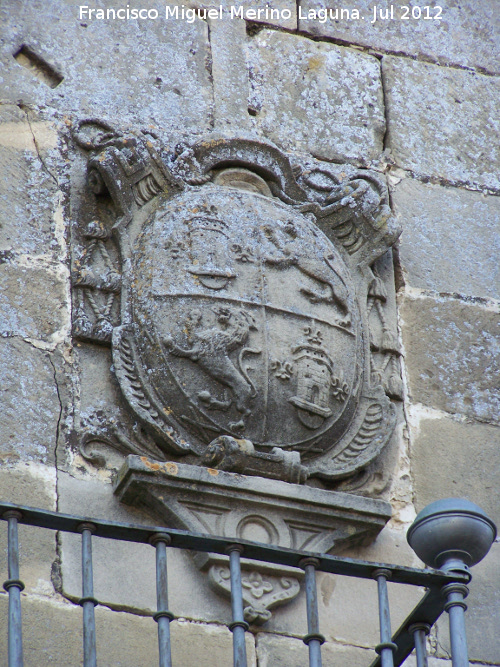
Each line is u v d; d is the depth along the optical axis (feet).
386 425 44.75
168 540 34.04
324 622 41.11
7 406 41.50
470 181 53.06
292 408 43.01
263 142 47.98
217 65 51.37
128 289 43.88
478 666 42.16
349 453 43.98
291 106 51.83
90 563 33.30
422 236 50.85
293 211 47.14
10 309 43.14
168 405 42.16
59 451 41.37
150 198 45.85
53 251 44.68
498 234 52.19
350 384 44.32
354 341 45.21
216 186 46.78
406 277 49.52
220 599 40.29
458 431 46.70
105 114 48.44
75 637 38.29
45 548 39.47
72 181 46.24
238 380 42.47
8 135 46.44
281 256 45.21
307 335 44.16
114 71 49.55
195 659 39.01
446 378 47.75
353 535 42.24
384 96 53.83
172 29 51.39
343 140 51.85
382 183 49.73
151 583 39.96
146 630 39.09
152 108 49.29
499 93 55.98
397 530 43.91
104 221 45.75
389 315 48.06
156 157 46.03
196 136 48.96
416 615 35.81
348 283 46.32
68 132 47.32
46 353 42.78
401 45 55.47
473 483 45.78
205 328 42.91
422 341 48.26
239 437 42.39
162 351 42.47
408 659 41.52
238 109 50.78
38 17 49.49
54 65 48.73
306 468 42.09
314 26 54.24
